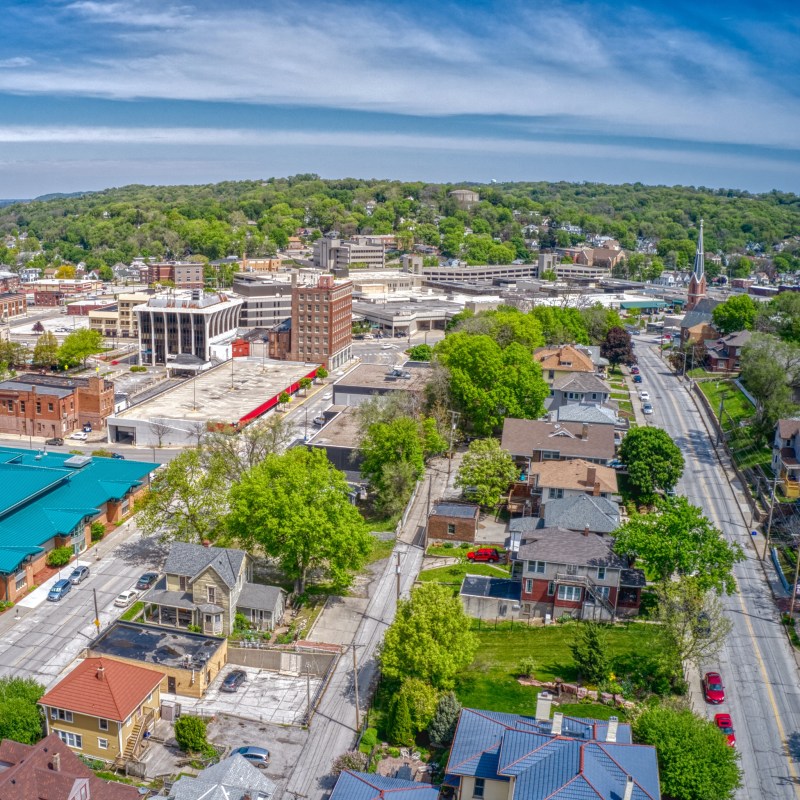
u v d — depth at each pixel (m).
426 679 79.25
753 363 163.88
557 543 98.38
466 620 83.25
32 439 167.62
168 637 90.62
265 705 83.75
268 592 98.12
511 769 60.59
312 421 179.88
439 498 133.00
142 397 190.50
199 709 82.69
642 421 174.75
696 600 83.25
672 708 75.19
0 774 63.16
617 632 94.25
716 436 165.38
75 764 65.62
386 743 76.94
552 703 81.12
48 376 180.25
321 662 89.69
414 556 115.31
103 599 103.38
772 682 85.44
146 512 112.00
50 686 85.38
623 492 131.25
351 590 106.38
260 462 116.94
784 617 97.19
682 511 97.12
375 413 142.12
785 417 146.38
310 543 99.69
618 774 59.06
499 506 129.75
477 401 155.00
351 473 140.75
